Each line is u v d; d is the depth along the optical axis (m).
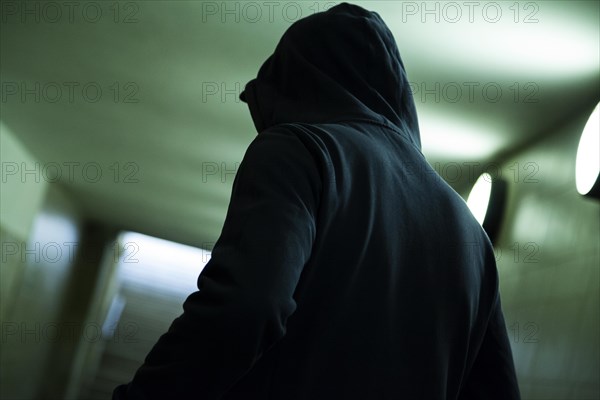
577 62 3.07
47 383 10.56
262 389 0.75
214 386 0.67
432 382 0.84
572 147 3.51
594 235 3.11
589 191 3.10
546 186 3.77
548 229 3.65
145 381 0.70
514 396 0.97
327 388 0.76
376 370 0.79
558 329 3.33
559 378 3.22
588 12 2.67
